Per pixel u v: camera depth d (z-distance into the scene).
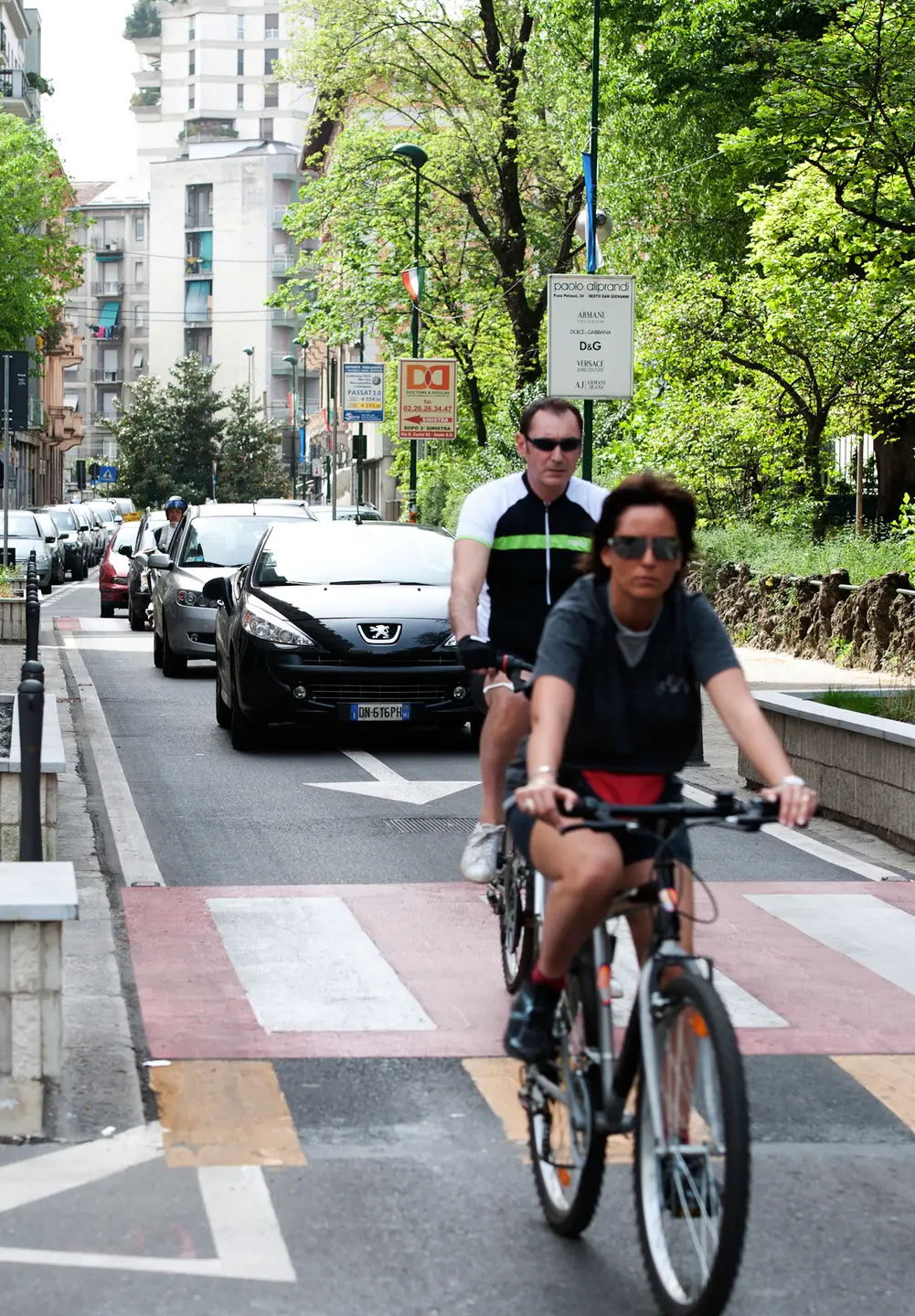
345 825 10.87
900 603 20.52
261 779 12.80
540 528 6.73
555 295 16.38
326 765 13.54
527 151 38.31
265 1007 6.75
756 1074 6.08
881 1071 6.13
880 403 28.12
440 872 9.41
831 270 26.08
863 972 7.45
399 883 9.12
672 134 29.95
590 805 4.07
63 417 102.12
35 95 88.00
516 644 6.76
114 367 145.25
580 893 4.27
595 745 4.41
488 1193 4.94
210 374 102.62
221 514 22.22
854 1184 5.06
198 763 13.58
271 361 139.38
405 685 13.98
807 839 10.63
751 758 4.19
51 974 5.64
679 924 4.20
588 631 4.32
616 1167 5.12
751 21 25.61
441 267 42.59
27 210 62.38
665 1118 4.06
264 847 10.11
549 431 6.63
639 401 29.36
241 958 7.50
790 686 18.55
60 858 9.55
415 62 40.00
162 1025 6.49
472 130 39.06
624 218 31.81
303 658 13.88
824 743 11.35
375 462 79.44
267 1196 4.87
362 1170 5.10
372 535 15.72
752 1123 5.58
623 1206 4.84
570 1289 4.30
